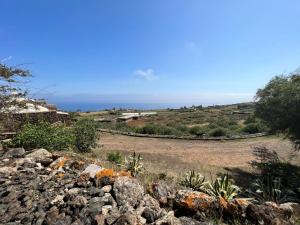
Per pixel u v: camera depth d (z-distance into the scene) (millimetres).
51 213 4383
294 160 20766
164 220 3943
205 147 24906
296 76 17859
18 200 5023
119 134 30781
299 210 4984
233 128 36344
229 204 4684
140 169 9797
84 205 4555
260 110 19516
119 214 4211
